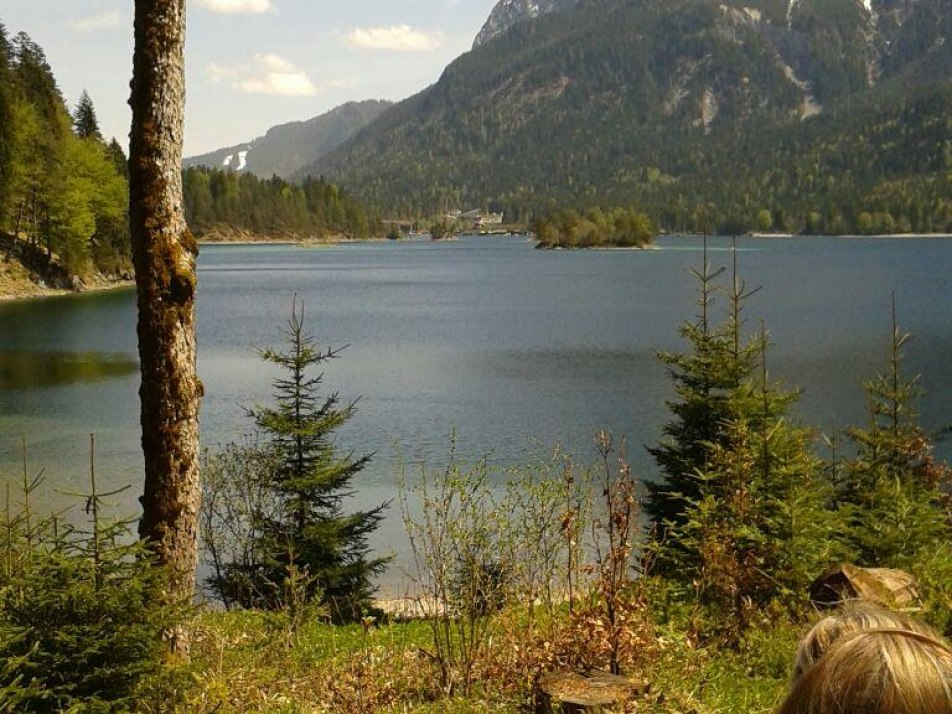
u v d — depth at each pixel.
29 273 86.56
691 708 6.09
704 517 9.10
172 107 7.55
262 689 7.48
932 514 9.78
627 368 44.41
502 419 31.91
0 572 6.33
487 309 79.00
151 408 7.62
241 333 60.91
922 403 33.47
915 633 1.76
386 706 6.87
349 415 13.04
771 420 11.37
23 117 88.69
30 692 5.39
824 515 9.29
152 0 7.43
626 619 6.64
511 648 7.04
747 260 160.88
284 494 12.51
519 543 7.73
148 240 7.52
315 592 11.86
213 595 12.22
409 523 8.05
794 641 7.49
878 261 154.62
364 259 186.38
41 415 32.06
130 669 5.82
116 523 6.30
